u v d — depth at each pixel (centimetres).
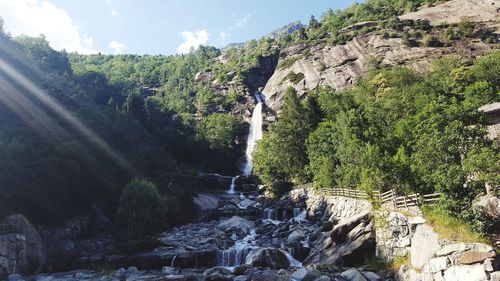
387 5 15288
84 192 4641
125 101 10212
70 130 5575
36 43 10431
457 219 2009
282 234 3975
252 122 10994
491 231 1889
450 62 8494
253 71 13475
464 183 2184
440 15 12056
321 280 2192
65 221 4278
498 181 2003
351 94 8344
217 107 12119
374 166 3247
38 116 5506
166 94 14588
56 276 3109
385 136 4434
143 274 3056
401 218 2395
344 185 4141
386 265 2420
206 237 4297
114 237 4250
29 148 4231
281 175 6262
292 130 6250
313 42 13062
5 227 3372
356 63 10888
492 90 5009
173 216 5291
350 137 4481
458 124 2458
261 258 2998
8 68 6812
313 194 4872
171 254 3538
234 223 4741
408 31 11338
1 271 3061
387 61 10300
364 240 2642
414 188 2725
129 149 6762
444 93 5575
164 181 6119
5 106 5594
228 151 9881
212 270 2727
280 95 11312
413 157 2967
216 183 7919
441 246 1966
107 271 3209
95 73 12181
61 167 4384
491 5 11412
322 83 10762
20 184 3731
